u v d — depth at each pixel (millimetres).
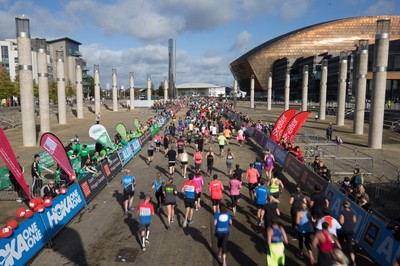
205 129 27047
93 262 8188
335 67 94500
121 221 10820
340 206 10273
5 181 13461
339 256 5965
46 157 18141
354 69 69188
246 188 14727
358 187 11000
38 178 13281
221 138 21938
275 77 132125
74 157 15594
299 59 117250
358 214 9203
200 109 57688
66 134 31766
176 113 64375
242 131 26188
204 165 19266
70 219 10750
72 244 9148
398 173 15516
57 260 8266
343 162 19906
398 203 13227
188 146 25922
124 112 65875
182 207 12125
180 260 8305
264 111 67688
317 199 9609
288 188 14633
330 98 98875
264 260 8320
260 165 14086
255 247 9031
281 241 7016
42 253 8625
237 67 144125
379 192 14336
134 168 18562
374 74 24625
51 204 9672
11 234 7570
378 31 24172
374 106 24625
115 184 15195
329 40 127375
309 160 20266
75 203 11383
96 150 19516
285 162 17453
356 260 8320
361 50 32031
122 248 8938
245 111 67688
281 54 129375
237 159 21000
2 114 39125
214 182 11148
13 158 10914
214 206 11203
